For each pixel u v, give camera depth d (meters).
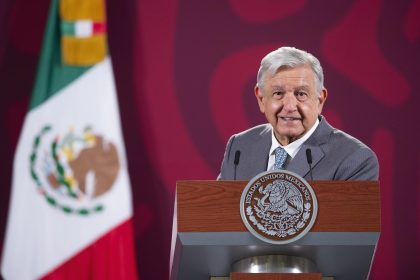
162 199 14.96
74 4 14.16
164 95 15.34
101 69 14.00
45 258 13.45
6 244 13.45
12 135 14.96
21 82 15.20
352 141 9.55
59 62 14.08
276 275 7.55
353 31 15.59
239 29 15.61
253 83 15.43
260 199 7.71
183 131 15.23
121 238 13.52
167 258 14.80
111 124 13.80
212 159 15.18
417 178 15.00
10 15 15.43
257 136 10.22
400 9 15.64
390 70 15.41
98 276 13.41
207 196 7.73
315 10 15.68
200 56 15.49
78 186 13.60
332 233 7.68
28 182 13.61
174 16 15.65
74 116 13.80
